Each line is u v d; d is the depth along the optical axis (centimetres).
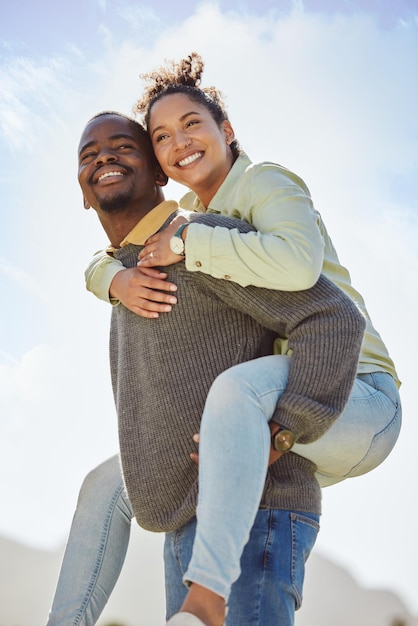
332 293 185
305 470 190
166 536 195
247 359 190
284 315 183
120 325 205
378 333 223
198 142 225
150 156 224
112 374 215
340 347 178
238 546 156
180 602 187
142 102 250
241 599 176
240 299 187
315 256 182
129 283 197
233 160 238
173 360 190
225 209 211
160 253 192
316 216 194
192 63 252
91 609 216
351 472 199
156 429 189
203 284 190
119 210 214
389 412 202
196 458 181
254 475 161
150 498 189
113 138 217
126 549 225
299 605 184
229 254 181
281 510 183
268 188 197
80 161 220
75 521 224
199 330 191
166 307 191
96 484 225
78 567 218
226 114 243
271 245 180
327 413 172
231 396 166
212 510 157
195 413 186
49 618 216
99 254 223
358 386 200
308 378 174
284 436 170
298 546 183
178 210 211
